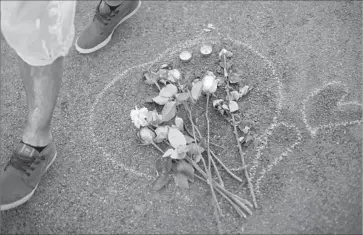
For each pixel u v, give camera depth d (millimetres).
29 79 1790
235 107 2117
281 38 2457
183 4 2705
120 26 2639
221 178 1962
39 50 1675
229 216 1850
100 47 2529
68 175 2068
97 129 2213
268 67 2338
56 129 2234
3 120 2311
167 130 2041
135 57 2484
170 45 2514
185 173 1942
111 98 2324
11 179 1939
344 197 1850
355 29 2445
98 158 2107
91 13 2740
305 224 1792
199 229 1831
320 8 2568
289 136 2062
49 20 1614
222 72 2330
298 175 1937
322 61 2326
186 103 2107
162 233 1841
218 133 2115
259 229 1801
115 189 1995
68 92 2371
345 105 2143
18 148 1956
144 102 2281
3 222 1964
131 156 2092
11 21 1604
